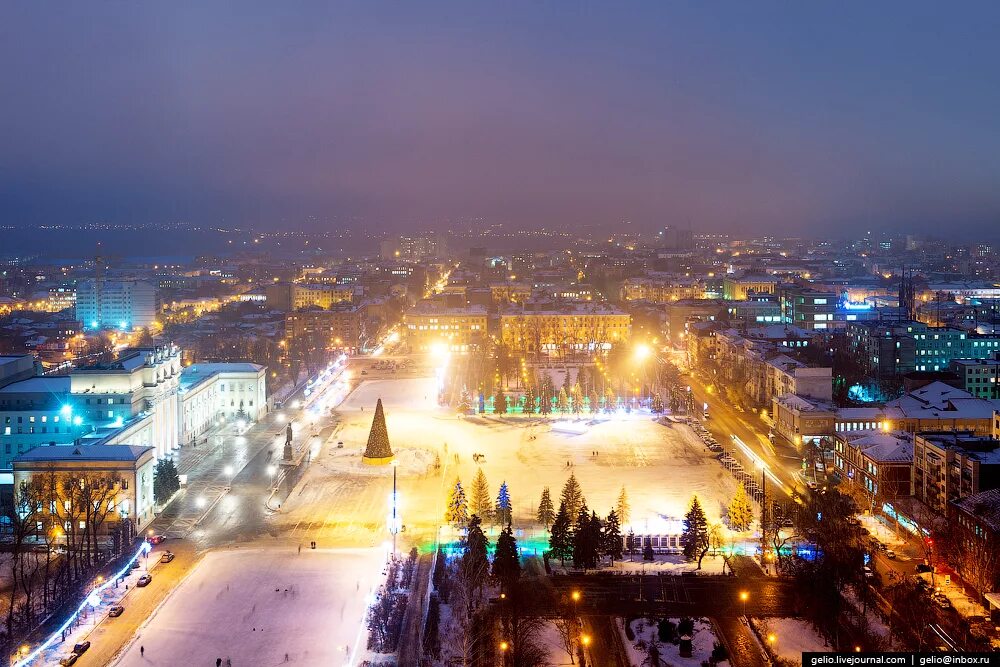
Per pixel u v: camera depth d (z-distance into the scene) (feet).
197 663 481.05
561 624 526.16
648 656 484.33
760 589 574.56
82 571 599.98
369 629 514.68
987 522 555.69
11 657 481.46
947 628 499.10
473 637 507.71
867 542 621.31
